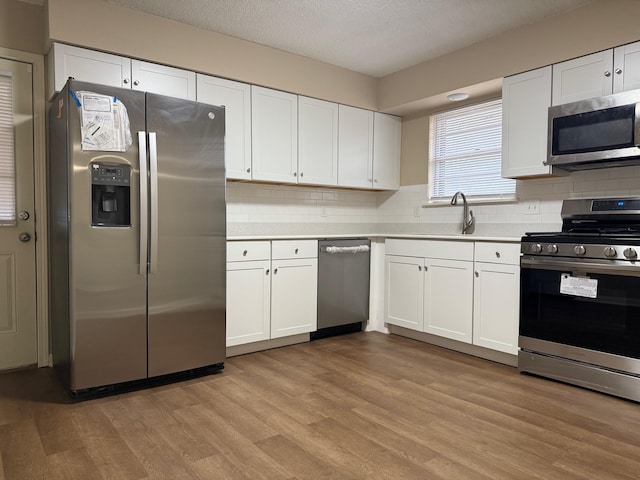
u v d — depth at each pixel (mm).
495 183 3748
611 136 2645
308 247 3596
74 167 2346
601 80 2738
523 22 3072
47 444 1944
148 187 2547
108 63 2838
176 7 2885
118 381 2516
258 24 3137
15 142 2932
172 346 2699
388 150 4402
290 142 3703
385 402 2424
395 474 1726
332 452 1890
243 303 3236
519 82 3152
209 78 3252
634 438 2023
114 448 1911
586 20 2793
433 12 2939
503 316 3029
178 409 2320
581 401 2449
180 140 2672
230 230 3750
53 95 2748
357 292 3953
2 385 2668
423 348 3492
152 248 2570
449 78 3617
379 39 3369
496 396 2518
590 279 2592
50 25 2625
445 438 2018
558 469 1765
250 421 2182
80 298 2383
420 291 3617
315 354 3324
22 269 2980
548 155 2939
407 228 4441
